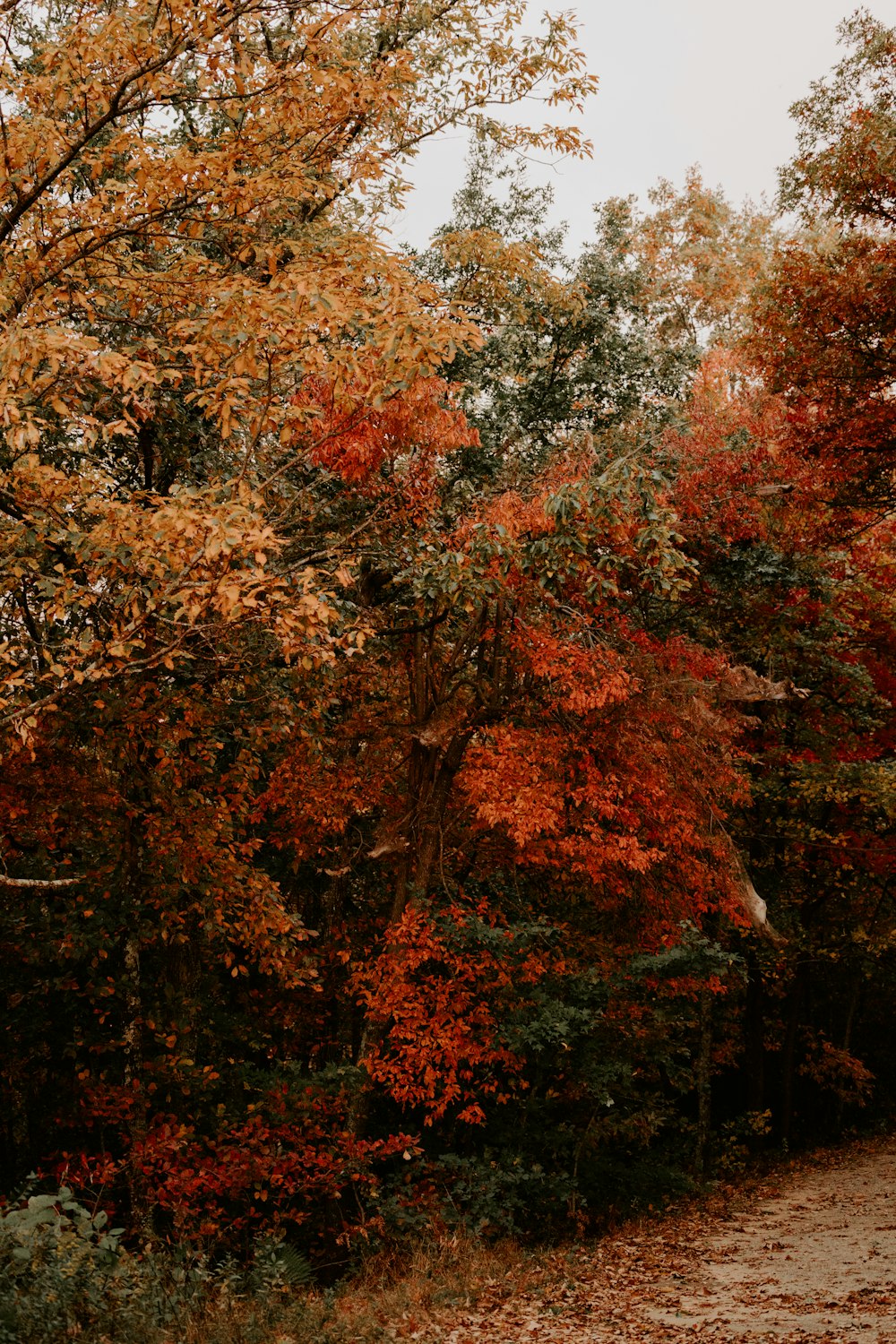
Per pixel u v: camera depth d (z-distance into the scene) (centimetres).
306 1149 1192
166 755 1051
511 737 1293
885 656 2022
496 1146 1477
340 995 1591
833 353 1412
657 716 1306
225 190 707
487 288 1319
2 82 664
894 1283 920
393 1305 921
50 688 888
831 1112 2841
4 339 596
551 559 1123
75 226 739
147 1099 1160
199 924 1195
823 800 1922
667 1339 772
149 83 659
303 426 839
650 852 1261
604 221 1590
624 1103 1720
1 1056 1248
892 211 1345
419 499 1188
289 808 1386
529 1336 812
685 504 1454
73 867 1147
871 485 1541
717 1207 1561
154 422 1014
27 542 724
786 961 2133
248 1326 707
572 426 1563
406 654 1420
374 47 1052
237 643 949
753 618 1716
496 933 1263
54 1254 632
